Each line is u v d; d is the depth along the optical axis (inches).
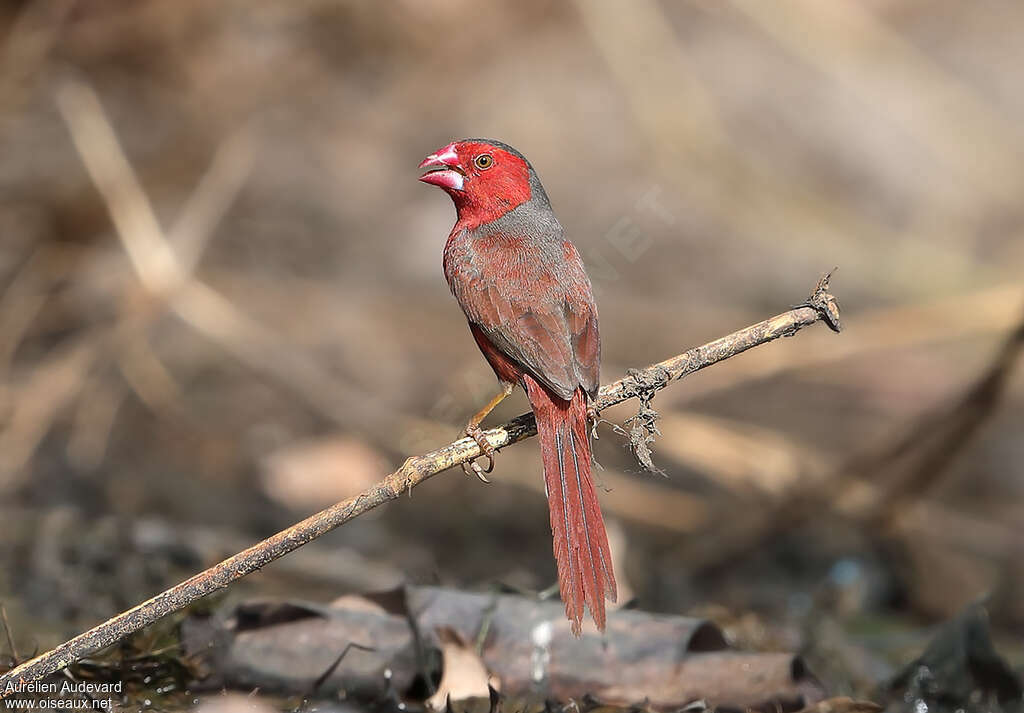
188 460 483.2
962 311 551.2
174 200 602.2
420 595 275.9
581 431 264.5
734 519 481.4
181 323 552.7
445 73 684.7
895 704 306.7
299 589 378.3
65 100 541.6
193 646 268.1
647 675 267.7
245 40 649.6
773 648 342.6
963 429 453.4
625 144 673.6
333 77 665.6
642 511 495.2
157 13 627.2
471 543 457.4
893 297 633.6
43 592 342.6
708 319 604.4
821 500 473.1
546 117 678.5
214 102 631.8
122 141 614.2
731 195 657.6
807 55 701.9
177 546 380.5
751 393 584.7
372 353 556.7
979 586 462.0
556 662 268.7
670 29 733.3
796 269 634.8
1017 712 301.7
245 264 589.3
